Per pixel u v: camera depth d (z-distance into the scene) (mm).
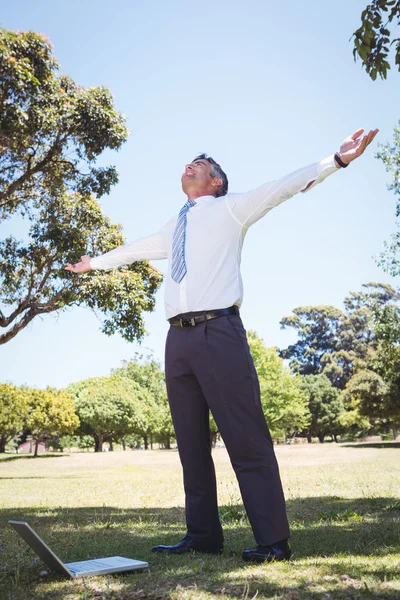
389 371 27359
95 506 6363
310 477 9672
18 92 10969
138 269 14234
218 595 1979
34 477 14805
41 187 13891
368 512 4473
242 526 3932
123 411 45375
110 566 2416
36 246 13352
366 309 67875
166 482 10750
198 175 3031
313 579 2137
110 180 13539
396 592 1906
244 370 2652
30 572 2461
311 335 70125
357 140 2490
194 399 2842
